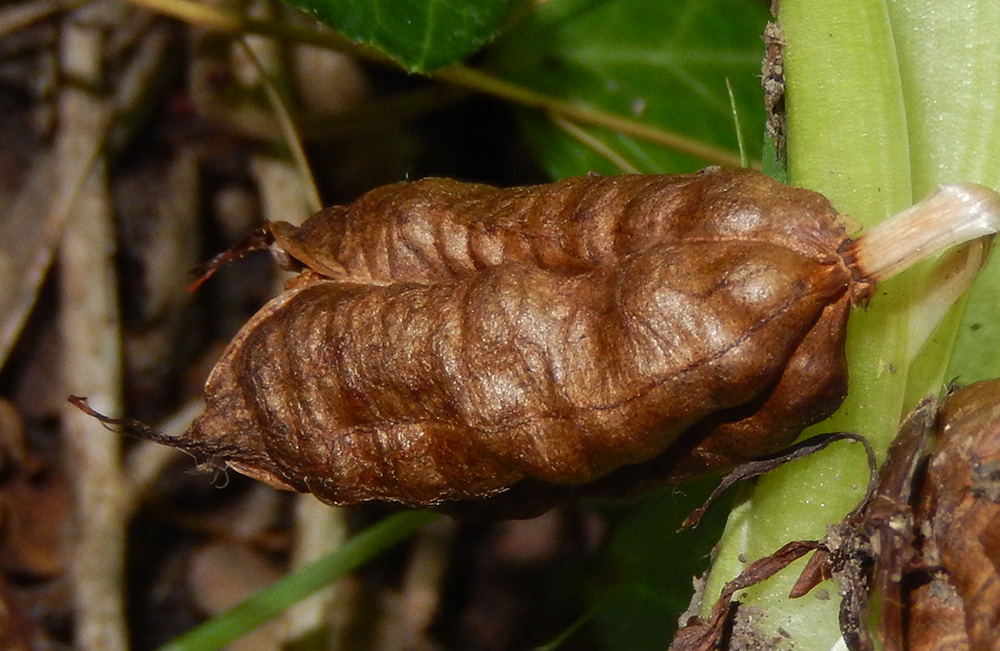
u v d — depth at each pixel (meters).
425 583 0.35
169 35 0.33
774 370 0.20
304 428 0.21
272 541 0.34
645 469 0.21
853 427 0.21
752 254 0.20
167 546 0.34
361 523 0.33
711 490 0.25
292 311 0.21
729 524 0.21
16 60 0.34
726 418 0.20
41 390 0.33
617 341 0.20
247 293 0.35
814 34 0.21
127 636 0.32
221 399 0.21
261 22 0.27
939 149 0.21
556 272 0.20
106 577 0.32
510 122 0.34
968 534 0.20
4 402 0.33
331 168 0.34
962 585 0.20
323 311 0.21
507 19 0.28
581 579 0.35
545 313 0.20
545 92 0.29
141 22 0.33
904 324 0.20
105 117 0.33
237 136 0.34
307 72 0.34
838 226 0.20
